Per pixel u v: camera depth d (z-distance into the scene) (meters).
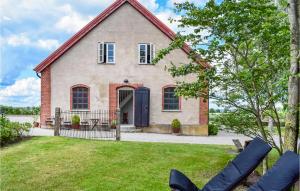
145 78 24.47
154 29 24.50
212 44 7.98
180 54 24.19
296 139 6.60
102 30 24.52
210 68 8.26
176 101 24.41
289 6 6.69
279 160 4.77
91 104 24.48
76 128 23.62
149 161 11.96
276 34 7.36
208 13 7.71
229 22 7.70
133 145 14.75
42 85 24.41
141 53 24.56
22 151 12.74
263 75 7.96
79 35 24.34
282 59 7.56
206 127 23.73
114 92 24.48
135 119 23.92
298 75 6.30
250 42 7.88
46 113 24.38
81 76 24.50
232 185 5.56
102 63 24.55
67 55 24.52
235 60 8.33
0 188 8.55
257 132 9.03
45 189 8.58
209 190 5.69
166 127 24.20
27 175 9.72
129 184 9.12
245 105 8.64
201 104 24.09
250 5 7.44
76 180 9.35
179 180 5.33
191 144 16.73
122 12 24.53
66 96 24.45
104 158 12.02
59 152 12.64
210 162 12.23
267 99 8.19
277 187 4.46
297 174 4.46
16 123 15.81
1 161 11.18
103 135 20.12
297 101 6.58
